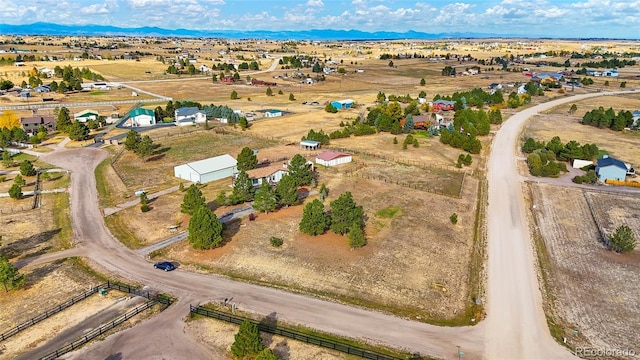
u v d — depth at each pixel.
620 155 87.31
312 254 47.72
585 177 72.69
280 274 43.91
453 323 36.62
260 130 108.88
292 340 34.06
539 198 66.25
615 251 49.69
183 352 32.69
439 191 67.69
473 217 58.66
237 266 45.53
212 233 47.84
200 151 89.94
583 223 57.41
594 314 38.12
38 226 55.44
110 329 35.28
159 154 87.94
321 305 38.78
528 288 42.09
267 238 51.41
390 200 63.50
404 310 38.25
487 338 34.69
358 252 48.19
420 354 32.69
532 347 33.72
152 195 66.12
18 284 40.38
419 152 90.50
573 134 105.50
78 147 93.50
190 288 41.47
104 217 58.22
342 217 51.09
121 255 48.16
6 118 104.44
